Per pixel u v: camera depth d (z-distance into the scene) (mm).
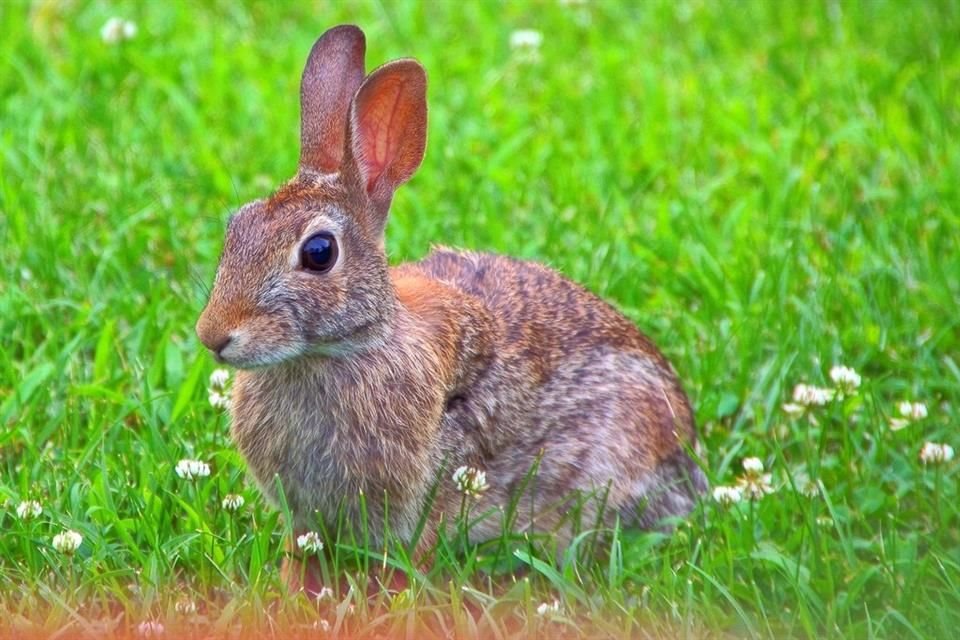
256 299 9203
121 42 16578
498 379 10320
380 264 9633
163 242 13633
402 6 18219
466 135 15414
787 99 16672
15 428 10898
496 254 11555
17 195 13727
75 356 11938
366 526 9766
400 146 10258
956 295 13391
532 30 18203
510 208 14320
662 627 9273
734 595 9758
